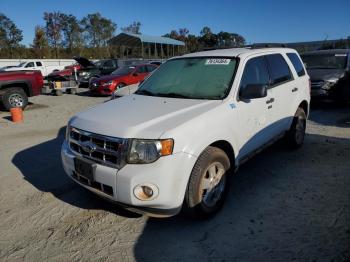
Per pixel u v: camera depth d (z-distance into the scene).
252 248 2.91
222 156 3.35
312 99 9.43
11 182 4.57
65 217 3.54
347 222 3.27
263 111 4.12
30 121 9.27
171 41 29.84
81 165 3.22
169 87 4.15
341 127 7.18
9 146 6.50
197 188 3.08
